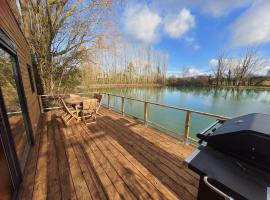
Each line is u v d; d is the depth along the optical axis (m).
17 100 2.51
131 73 32.25
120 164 2.21
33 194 1.65
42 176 1.94
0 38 1.77
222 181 0.85
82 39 8.23
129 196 1.63
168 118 7.21
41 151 2.61
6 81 2.16
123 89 22.08
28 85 3.72
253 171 0.85
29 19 6.82
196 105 11.45
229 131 1.01
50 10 6.91
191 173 2.02
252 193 0.75
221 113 9.08
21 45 3.57
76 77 9.49
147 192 1.68
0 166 1.37
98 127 3.84
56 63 8.11
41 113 5.46
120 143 2.92
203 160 1.01
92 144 2.88
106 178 1.91
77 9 7.55
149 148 2.71
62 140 3.06
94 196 1.63
